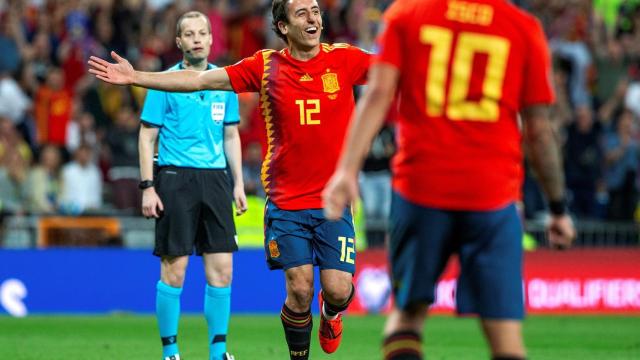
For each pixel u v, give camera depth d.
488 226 14.70
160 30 61.75
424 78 14.69
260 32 62.16
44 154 50.72
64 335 36.69
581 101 63.34
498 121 14.74
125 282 46.00
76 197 50.03
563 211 15.26
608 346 34.62
